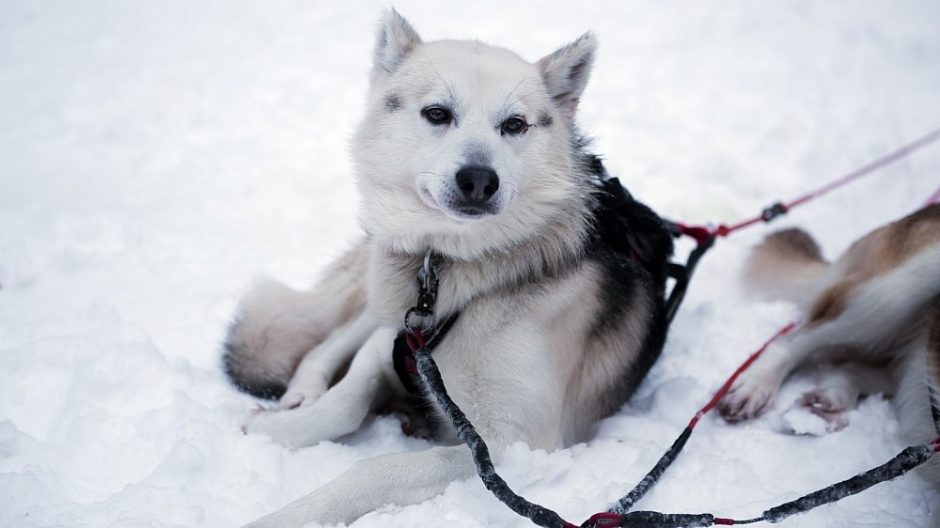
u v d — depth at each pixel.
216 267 2.04
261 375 1.73
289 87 3.07
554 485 1.56
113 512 1.49
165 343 1.82
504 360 1.58
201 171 2.44
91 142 2.63
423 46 1.64
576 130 1.68
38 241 2.07
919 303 1.72
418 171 1.59
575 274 1.62
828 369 1.78
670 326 1.87
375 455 1.61
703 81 3.12
